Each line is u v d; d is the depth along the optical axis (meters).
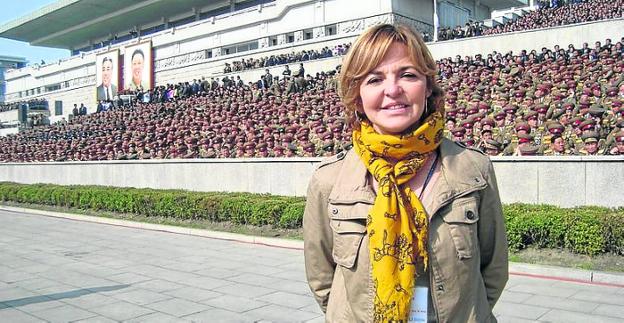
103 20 61.28
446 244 2.14
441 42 27.80
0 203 23.30
